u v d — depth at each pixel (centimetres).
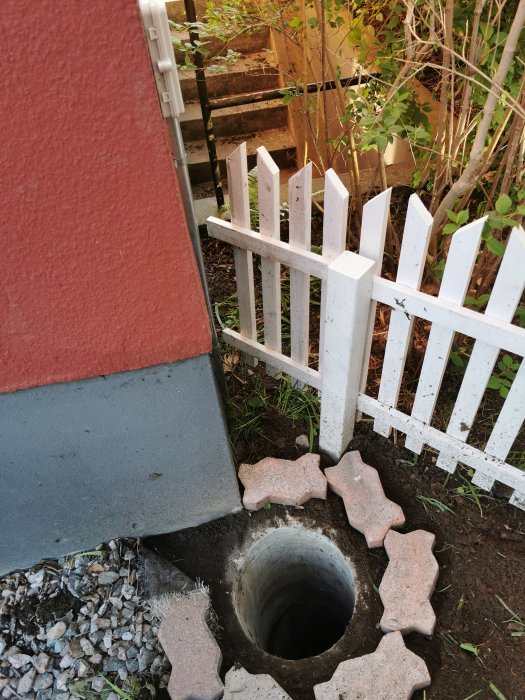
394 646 171
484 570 190
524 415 171
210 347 151
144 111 105
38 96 99
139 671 177
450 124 219
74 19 92
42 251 120
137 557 202
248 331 240
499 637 176
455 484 212
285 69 386
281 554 219
